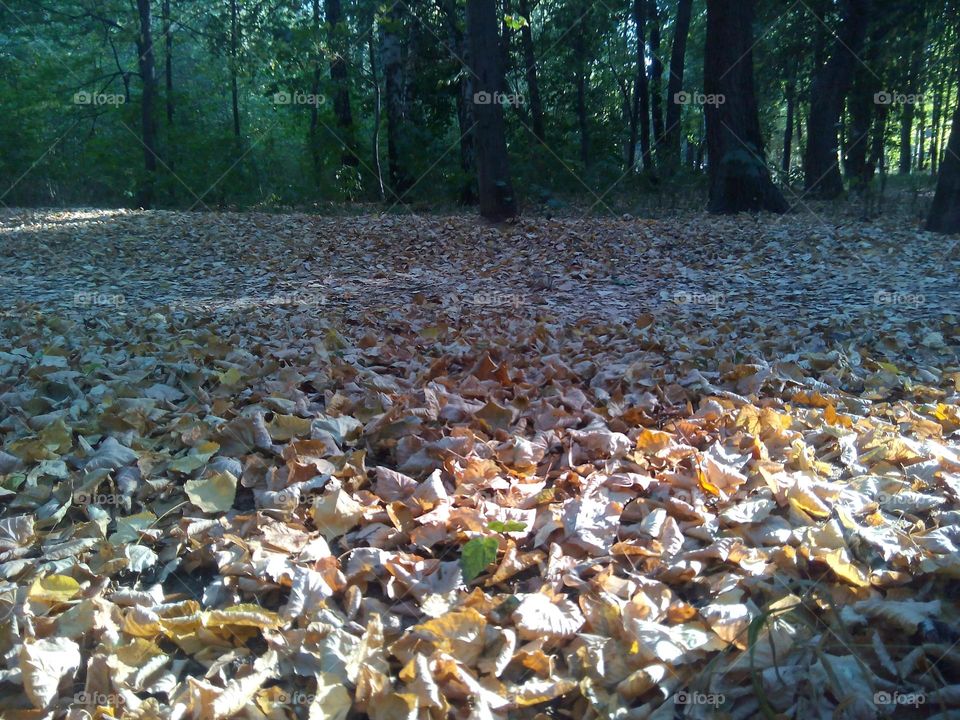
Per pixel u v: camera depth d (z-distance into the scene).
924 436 3.70
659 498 3.14
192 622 2.42
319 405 4.13
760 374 4.39
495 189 11.66
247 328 6.14
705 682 2.18
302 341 5.54
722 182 13.06
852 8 16.30
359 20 19.36
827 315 6.32
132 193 22.22
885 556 2.63
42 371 4.54
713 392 4.27
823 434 3.69
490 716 2.07
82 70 24.12
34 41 25.11
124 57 29.00
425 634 2.32
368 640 2.32
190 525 2.98
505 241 10.32
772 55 21.45
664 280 8.08
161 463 3.48
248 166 21.66
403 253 9.83
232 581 2.68
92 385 4.49
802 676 2.19
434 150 18.56
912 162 40.59
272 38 19.84
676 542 2.81
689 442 3.68
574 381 4.57
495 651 2.31
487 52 11.30
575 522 2.90
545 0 24.34
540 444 3.58
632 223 11.45
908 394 4.38
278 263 9.45
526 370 4.71
